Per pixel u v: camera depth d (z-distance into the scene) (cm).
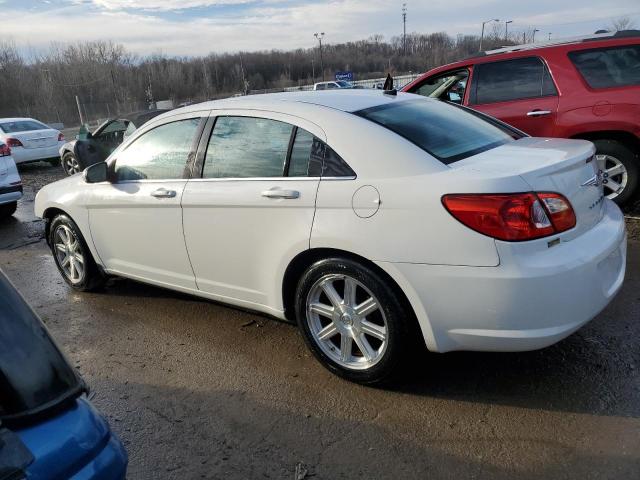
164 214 370
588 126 528
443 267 256
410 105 344
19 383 135
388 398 292
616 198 542
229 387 316
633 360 306
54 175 1281
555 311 249
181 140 369
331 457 252
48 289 499
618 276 289
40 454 130
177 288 390
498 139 335
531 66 559
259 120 330
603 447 242
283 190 304
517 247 244
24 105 6078
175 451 264
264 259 322
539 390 288
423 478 234
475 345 264
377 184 275
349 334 301
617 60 523
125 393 318
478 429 262
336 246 284
